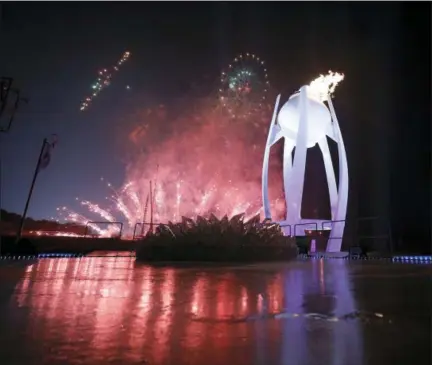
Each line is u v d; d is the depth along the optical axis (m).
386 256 20.50
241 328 3.35
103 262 11.94
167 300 4.70
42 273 8.13
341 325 3.44
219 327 3.38
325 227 27.16
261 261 13.41
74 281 6.66
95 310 4.09
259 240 14.20
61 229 31.83
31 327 3.37
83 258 14.11
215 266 10.59
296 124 28.80
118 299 4.78
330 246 25.28
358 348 2.83
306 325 3.45
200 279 7.05
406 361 2.57
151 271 8.74
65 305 4.37
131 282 6.56
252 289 5.65
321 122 28.12
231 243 13.55
